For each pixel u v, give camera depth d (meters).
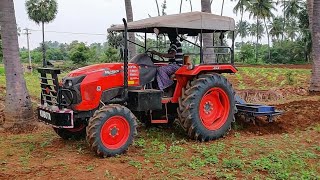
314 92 13.73
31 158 6.16
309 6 14.77
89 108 6.44
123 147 6.29
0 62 51.41
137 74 7.05
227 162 5.74
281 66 42.84
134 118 6.45
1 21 8.44
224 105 7.61
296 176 5.28
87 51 45.28
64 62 46.34
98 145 6.02
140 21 7.46
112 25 7.95
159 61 7.91
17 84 8.51
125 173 5.41
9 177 5.27
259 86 18.09
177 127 8.21
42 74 6.80
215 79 7.37
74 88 6.34
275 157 6.05
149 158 6.09
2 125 8.80
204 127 7.17
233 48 7.71
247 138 7.45
